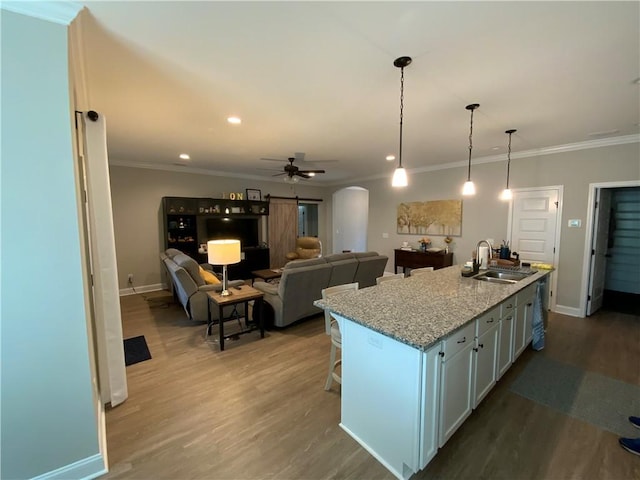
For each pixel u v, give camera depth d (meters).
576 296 4.29
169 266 4.25
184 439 1.91
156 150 4.61
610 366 2.84
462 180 5.48
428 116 3.02
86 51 1.83
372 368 1.75
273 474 1.65
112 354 2.23
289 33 1.67
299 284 3.64
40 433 1.48
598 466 1.69
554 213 4.41
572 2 1.42
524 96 2.54
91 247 2.12
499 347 2.30
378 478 1.63
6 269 1.35
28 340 1.42
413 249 6.27
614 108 2.80
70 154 1.45
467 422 2.06
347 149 4.52
